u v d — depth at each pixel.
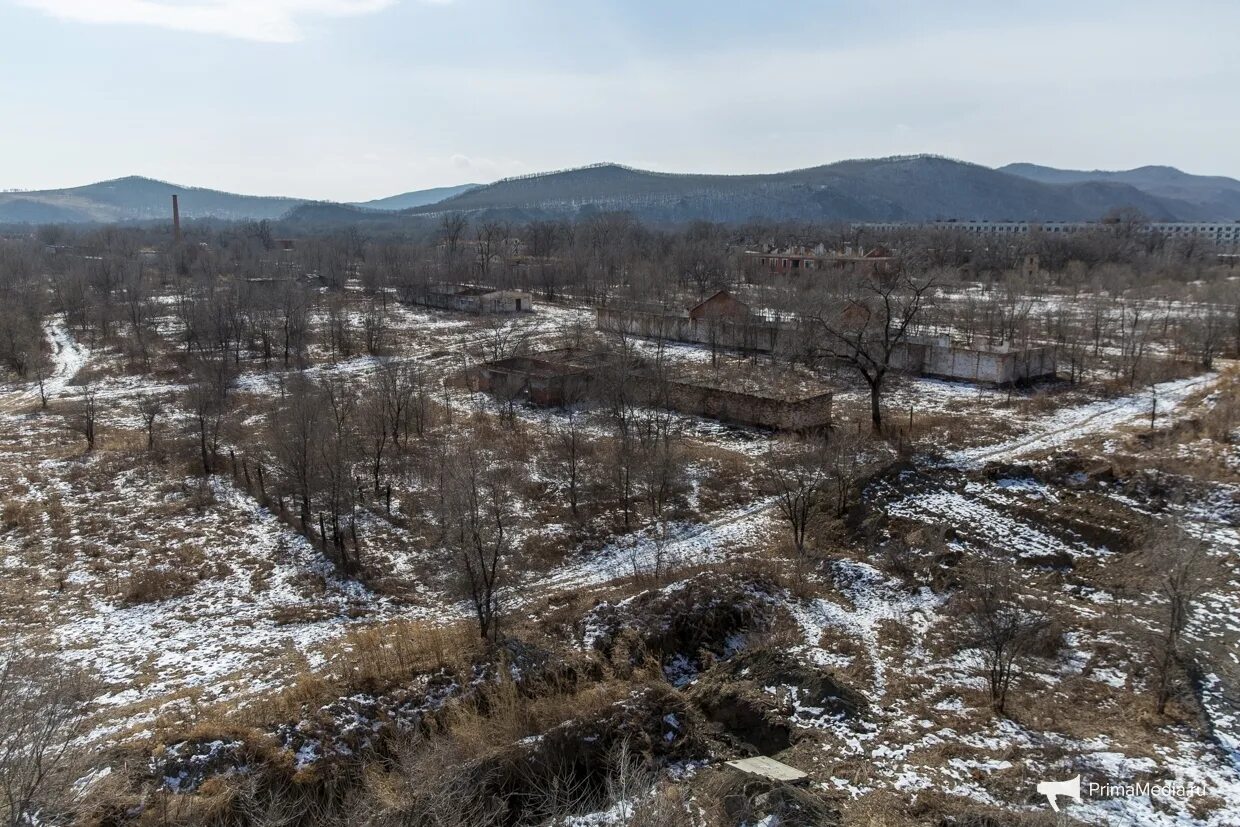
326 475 40.91
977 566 32.97
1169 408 53.56
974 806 20.88
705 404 56.78
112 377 72.56
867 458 44.47
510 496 41.97
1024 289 109.31
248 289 96.12
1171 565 27.55
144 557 37.09
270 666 28.08
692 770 23.91
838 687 26.30
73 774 20.69
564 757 24.03
